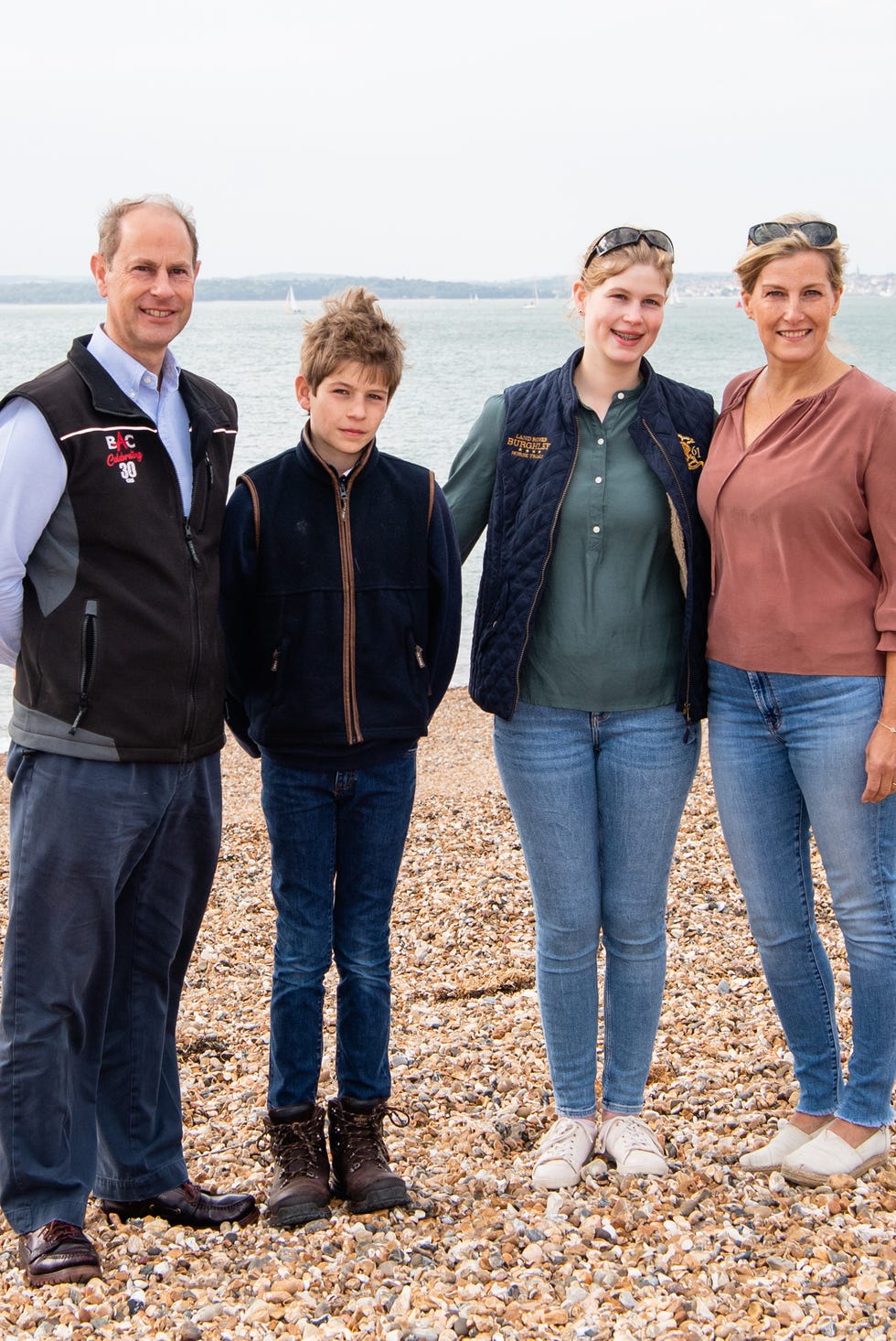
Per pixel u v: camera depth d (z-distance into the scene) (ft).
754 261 11.10
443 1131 13.46
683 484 11.48
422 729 11.57
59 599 10.09
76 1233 10.44
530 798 11.82
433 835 25.04
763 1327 9.26
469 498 12.24
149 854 10.94
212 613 10.73
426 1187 11.98
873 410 10.84
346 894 11.58
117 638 10.09
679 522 11.40
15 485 9.76
